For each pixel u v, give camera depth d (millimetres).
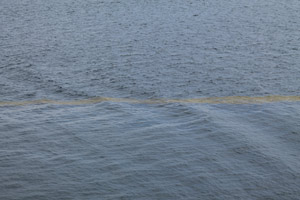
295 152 24078
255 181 21203
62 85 41500
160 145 24328
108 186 20516
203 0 81375
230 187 20703
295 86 42000
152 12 73000
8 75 43875
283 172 21984
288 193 20438
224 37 59156
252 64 48250
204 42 56906
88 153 23344
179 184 20859
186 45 55594
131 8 75438
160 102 30766
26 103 31031
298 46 54969
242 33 60969
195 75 44719
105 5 77375
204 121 27219
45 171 21531
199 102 30875
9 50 52094
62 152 23391
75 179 20984
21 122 27047
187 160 22891
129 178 21188
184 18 69312
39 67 46438
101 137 25172
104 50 53156
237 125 26922
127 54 51750
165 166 22266
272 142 25016
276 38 58469
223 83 42469
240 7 76125
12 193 19719
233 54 51875
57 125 26703
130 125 26844
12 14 70188
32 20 66812
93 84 42031
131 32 61406
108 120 27594
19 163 22125
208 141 24891
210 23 66375
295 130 26453
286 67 47375
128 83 42344
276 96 32312
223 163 22656
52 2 78875
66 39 57438
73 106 30266
